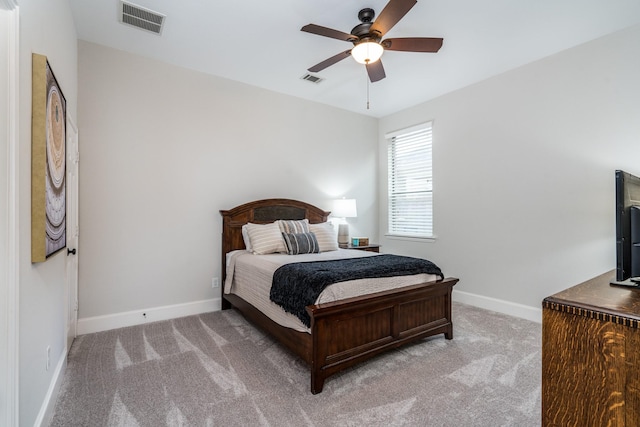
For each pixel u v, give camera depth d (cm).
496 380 206
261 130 391
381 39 257
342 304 199
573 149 292
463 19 249
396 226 486
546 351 102
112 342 264
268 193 397
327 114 452
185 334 283
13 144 119
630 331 86
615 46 267
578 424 95
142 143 313
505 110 344
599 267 276
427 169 438
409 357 240
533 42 284
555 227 305
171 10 243
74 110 261
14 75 120
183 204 336
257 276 278
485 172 364
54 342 183
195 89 344
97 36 280
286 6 237
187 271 338
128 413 172
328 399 186
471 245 378
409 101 437
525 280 328
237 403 182
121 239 302
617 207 124
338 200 439
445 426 163
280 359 237
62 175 191
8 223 117
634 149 257
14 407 118
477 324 309
